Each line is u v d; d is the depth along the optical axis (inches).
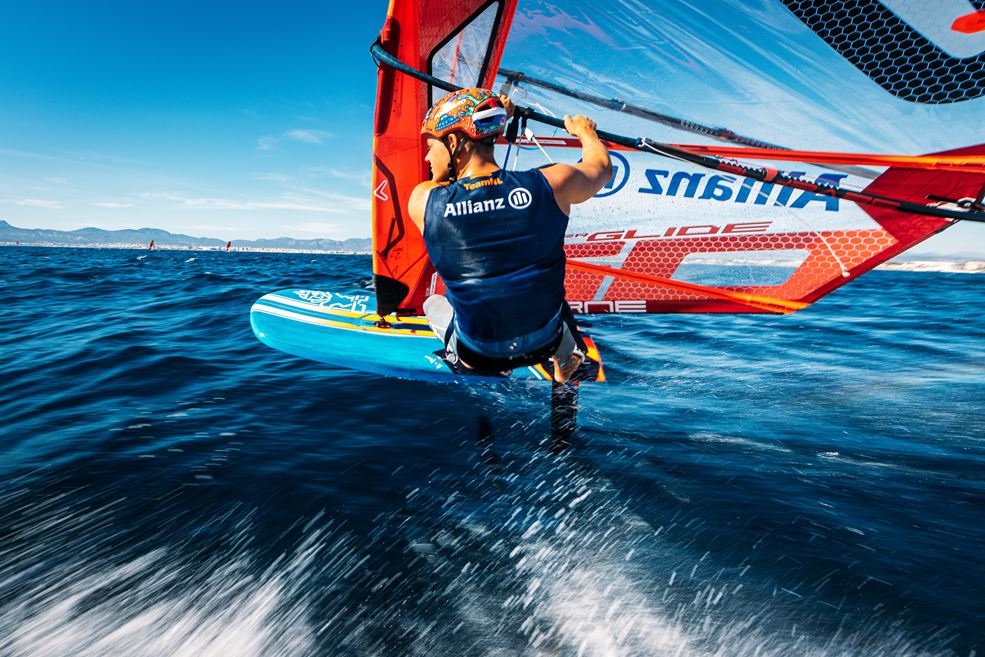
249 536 87.4
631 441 127.0
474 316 73.4
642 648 62.9
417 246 157.8
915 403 156.9
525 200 69.0
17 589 74.2
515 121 95.2
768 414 146.9
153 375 191.5
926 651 60.6
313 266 1366.9
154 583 75.7
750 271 136.3
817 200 124.0
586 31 120.0
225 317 329.4
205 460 116.9
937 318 351.3
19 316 335.6
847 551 80.2
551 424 139.1
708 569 76.9
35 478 107.5
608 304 154.3
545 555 81.7
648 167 133.4
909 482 104.1
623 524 89.9
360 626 67.3
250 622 68.3
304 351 180.7
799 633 64.1
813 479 105.7
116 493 101.3
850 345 250.2
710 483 104.0
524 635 65.5
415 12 121.9
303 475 109.4
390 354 175.0
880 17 96.1
